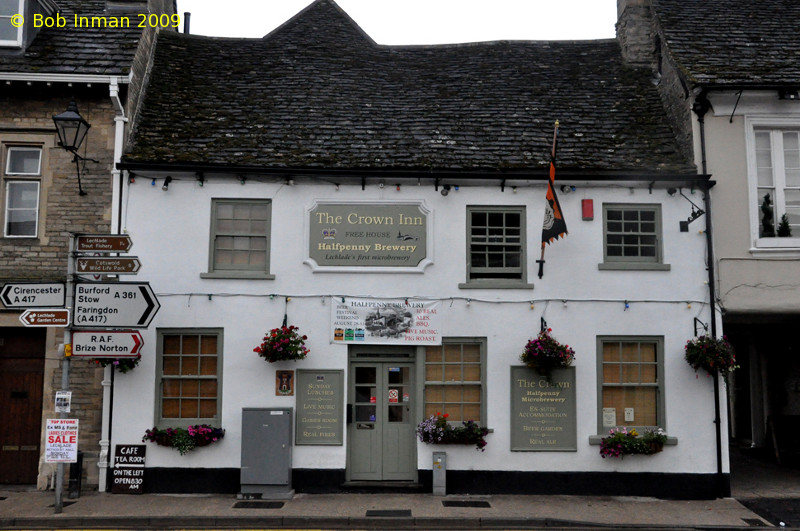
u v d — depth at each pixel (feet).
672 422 35.09
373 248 35.88
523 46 47.32
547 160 36.91
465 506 31.81
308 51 45.21
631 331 35.63
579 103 41.93
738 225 36.40
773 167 37.22
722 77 36.63
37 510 30.42
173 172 35.73
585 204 36.19
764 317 38.88
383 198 36.22
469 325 35.53
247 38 46.26
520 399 35.14
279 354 33.73
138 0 42.68
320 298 35.55
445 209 36.29
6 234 35.94
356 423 35.58
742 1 44.34
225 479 34.22
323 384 35.12
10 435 35.29
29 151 36.65
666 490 34.55
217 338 35.32
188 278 35.29
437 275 35.86
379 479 35.27
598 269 35.94
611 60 45.75
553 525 29.55
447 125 39.65
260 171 35.58
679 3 44.14
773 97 36.81
